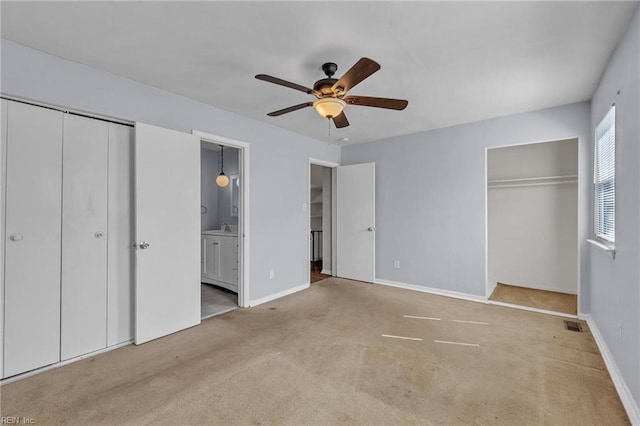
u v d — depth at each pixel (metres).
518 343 2.61
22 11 1.72
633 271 1.76
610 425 1.63
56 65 2.22
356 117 3.64
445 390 1.93
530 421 1.65
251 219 3.67
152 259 2.67
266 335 2.79
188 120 3.03
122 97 2.57
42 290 2.18
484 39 2.02
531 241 4.46
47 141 2.20
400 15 1.77
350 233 5.00
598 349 2.49
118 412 1.72
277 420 1.66
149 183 2.64
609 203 2.47
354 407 1.77
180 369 2.19
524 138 3.48
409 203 4.43
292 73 2.51
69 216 2.30
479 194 3.82
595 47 2.12
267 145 3.88
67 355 2.29
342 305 3.68
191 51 2.17
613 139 2.35
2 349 2.01
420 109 3.36
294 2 1.66
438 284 4.17
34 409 1.74
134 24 1.86
